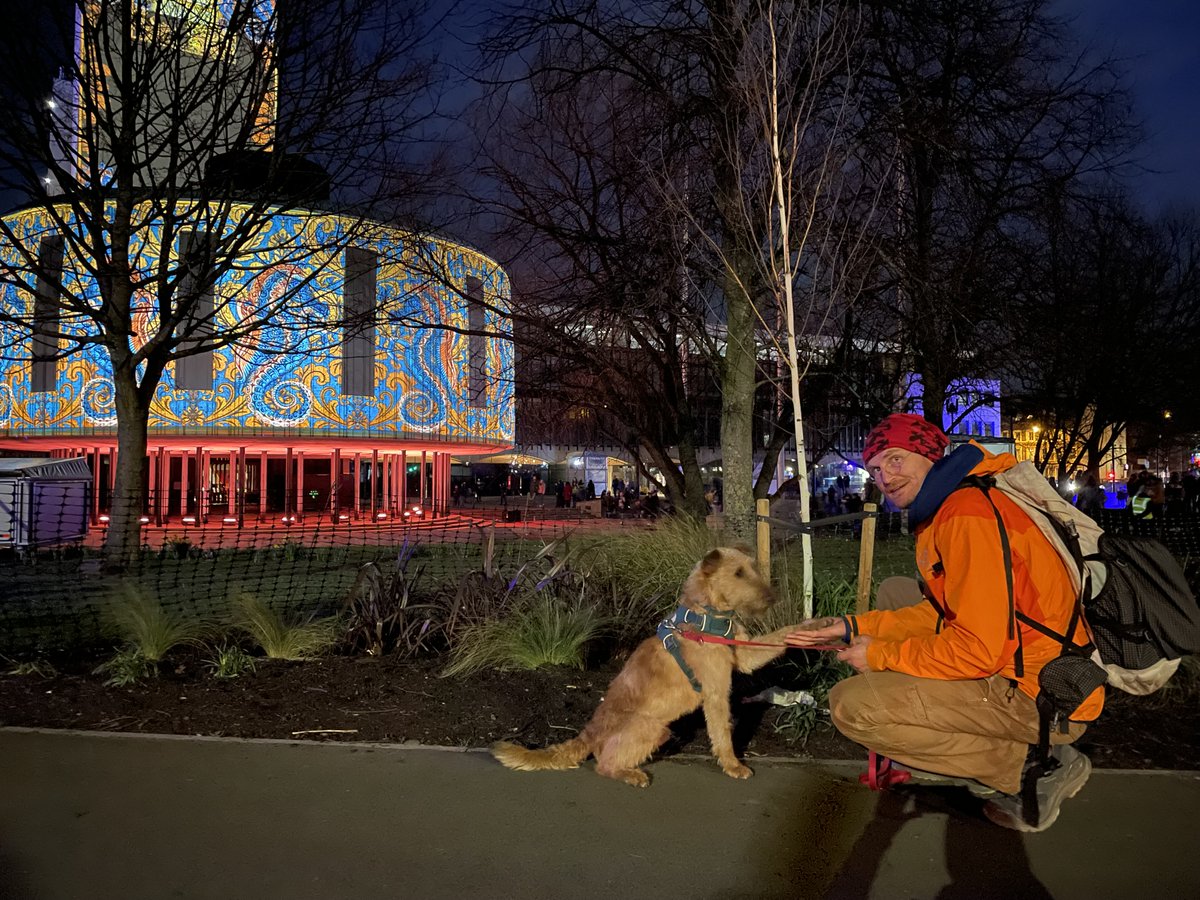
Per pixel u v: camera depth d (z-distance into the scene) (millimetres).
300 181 12164
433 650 6434
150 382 12117
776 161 6688
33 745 4422
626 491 38531
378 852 3289
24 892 2924
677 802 3791
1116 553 3143
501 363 25953
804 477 6305
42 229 18062
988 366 13109
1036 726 3156
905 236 10219
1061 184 10945
